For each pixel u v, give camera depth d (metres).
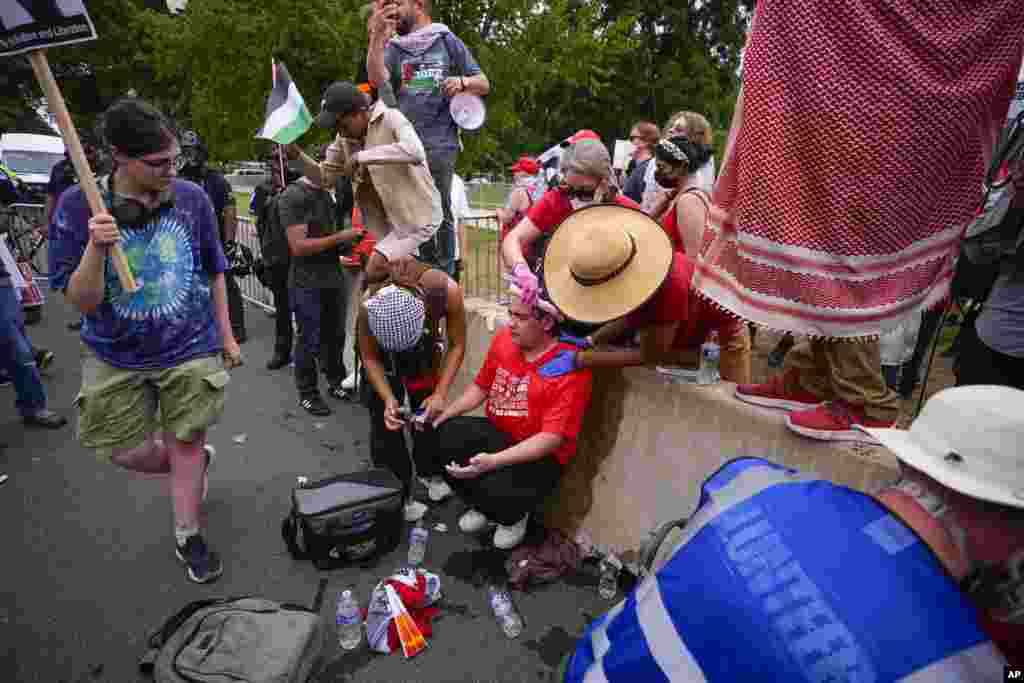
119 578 2.68
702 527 1.18
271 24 10.59
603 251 2.18
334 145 4.04
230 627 2.18
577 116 31.48
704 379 2.34
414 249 3.13
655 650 1.15
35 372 4.07
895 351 3.28
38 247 9.01
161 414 2.55
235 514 3.19
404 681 2.17
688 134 2.71
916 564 1.00
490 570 2.78
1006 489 0.98
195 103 12.99
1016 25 1.43
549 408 2.55
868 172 1.53
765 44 1.57
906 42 1.44
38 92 23.88
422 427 2.87
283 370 5.44
